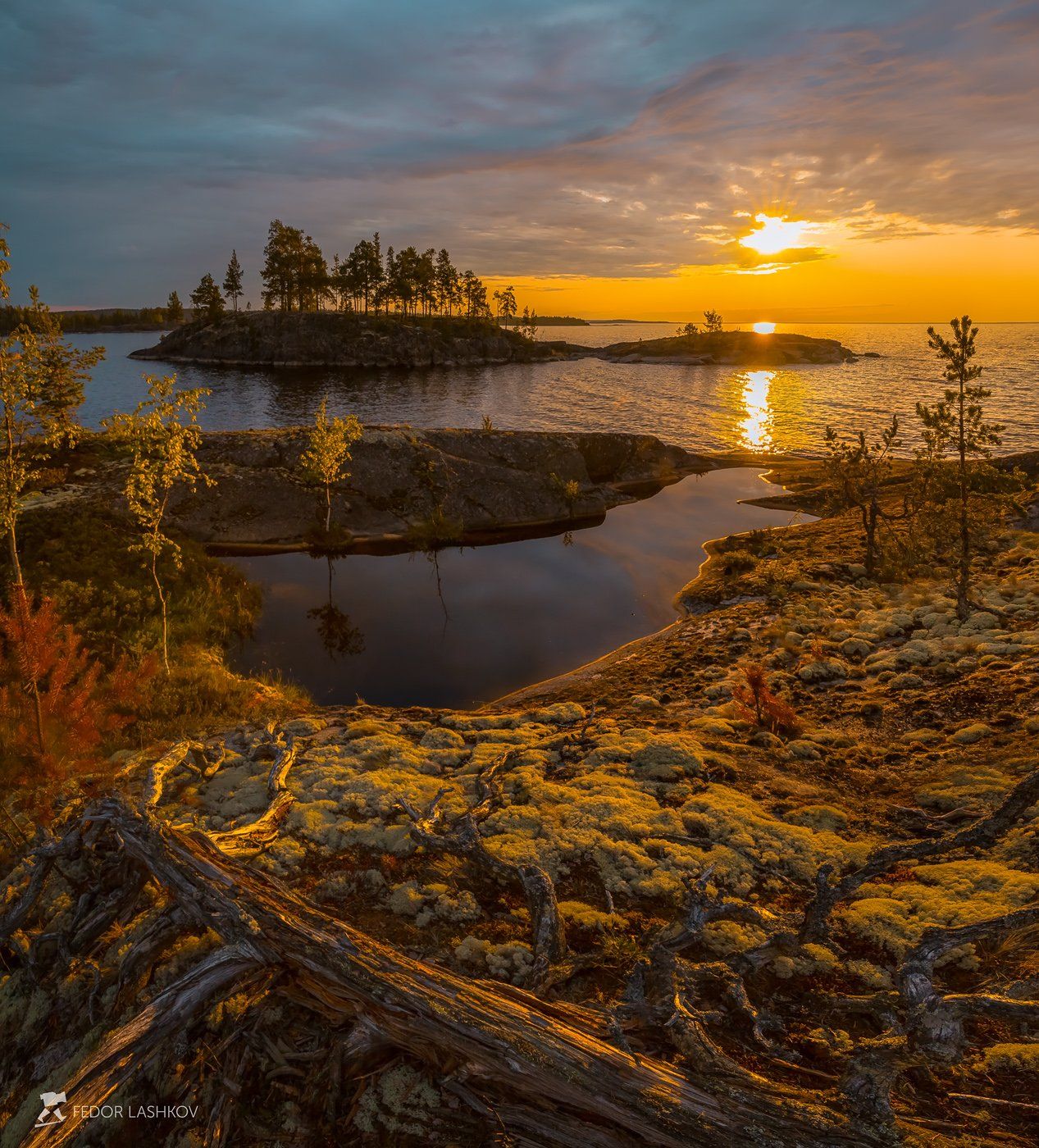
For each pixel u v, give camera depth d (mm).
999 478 23734
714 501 55438
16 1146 5434
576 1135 4961
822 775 13086
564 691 21703
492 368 187375
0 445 19750
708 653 23859
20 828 9688
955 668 18578
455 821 9969
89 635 21359
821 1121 4660
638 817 10453
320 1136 5332
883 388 147750
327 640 27750
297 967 5973
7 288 18297
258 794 10906
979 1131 5035
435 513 44188
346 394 119188
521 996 5828
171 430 19922
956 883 8641
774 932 6938
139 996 6633
